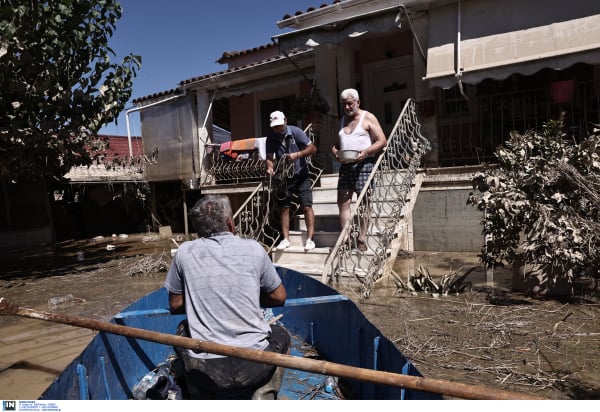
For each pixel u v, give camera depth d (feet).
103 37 25.52
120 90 26.35
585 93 23.12
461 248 25.84
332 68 30.83
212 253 8.66
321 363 7.06
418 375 7.16
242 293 8.41
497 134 26.45
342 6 27.32
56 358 13.74
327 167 29.99
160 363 12.12
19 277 27.02
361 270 18.52
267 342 8.59
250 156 36.45
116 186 50.80
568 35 20.36
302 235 22.08
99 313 18.35
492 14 22.47
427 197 26.63
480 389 5.96
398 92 32.83
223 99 45.93
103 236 49.14
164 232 46.32
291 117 30.83
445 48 23.27
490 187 16.05
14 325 17.01
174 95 42.37
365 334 9.96
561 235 14.56
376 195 21.84
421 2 23.73
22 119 24.11
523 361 11.39
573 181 14.69
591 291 16.51
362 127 18.83
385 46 32.83
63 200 51.55
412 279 18.31
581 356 11.44
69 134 25.54
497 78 21.61
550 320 13.93
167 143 43.83
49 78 22.98
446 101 28.19
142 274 25.90
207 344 7.79
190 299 8.51
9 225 42.47
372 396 9.12
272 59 34.06
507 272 20.52
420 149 24.75
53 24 22.26
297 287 14.43
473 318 14.47
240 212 22.75
